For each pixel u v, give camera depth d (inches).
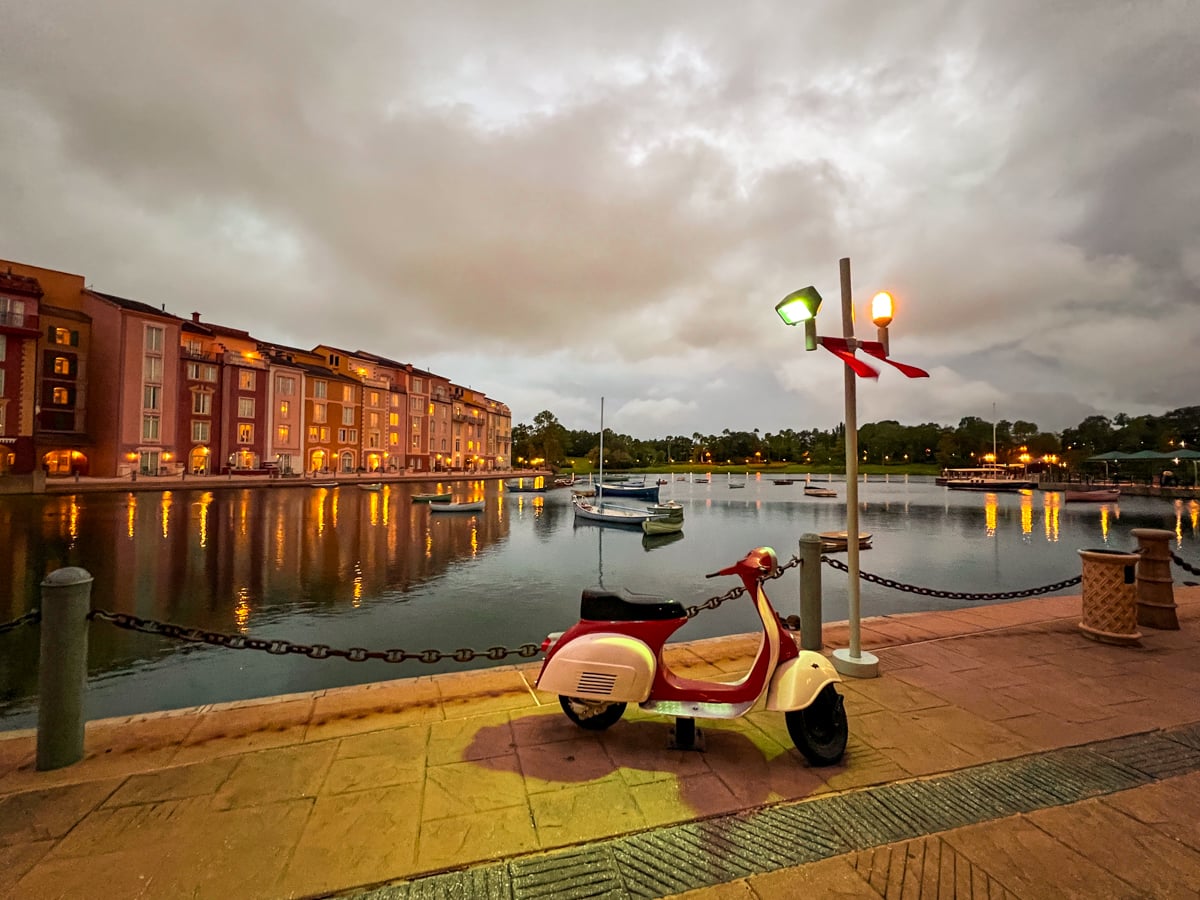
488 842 101.9
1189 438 3799.2
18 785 121.3
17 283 1669.5
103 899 87.5
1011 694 170.6
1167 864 95.0
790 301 188.7
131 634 499.8
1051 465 3695.9
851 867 94.5
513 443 5231.3
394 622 560.1
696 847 100.2
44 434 1750.7
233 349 2304.4
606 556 978.7
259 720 154.6
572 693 137.7
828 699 134.1
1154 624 240.2
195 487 1815.9
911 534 1318.9
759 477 4926.2
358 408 2807.6
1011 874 92.6
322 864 96.0
